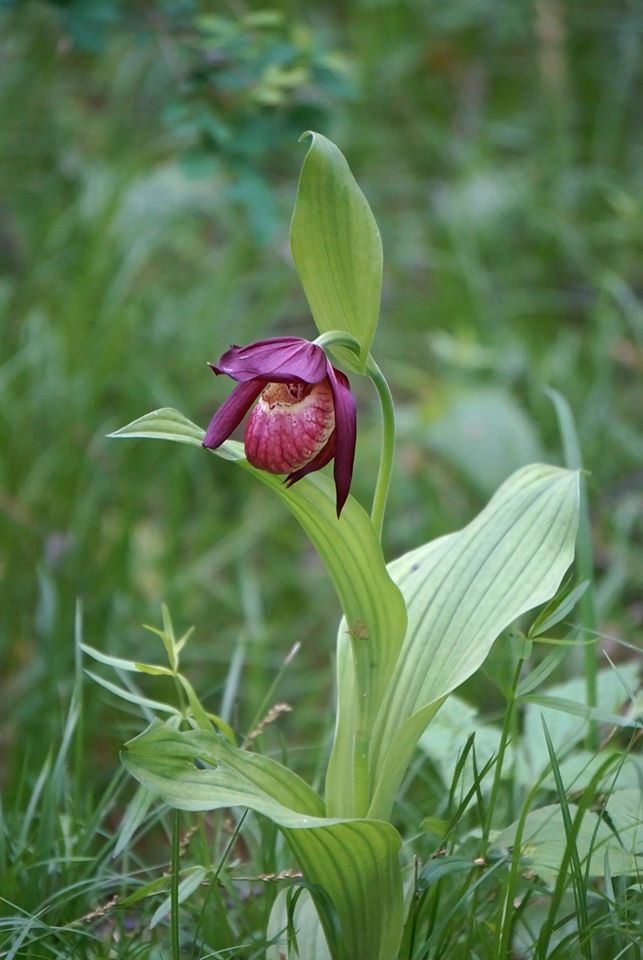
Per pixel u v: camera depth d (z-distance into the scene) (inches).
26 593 59.7
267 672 60.7
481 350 80.0
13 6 59.5
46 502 65.1
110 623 58.9
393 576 47.1
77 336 74.8
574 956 44.6
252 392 43.3
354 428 42.8
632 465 72.9
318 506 43.6
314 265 43.4
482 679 58.7
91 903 47.3
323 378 42.8
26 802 52.6
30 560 60.5
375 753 45.7
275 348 42.9
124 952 45.8
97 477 66.5
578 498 46.1
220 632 63.4
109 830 53.4
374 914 44.7
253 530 69.9
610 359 79.5
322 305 43.8
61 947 46.4
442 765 48.9
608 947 46.1
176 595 61.1
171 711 45.3
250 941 46.6
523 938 46.6
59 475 66.1
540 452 71.4
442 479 74.5
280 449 42.9
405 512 72.4
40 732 54.4
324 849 43.8
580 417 75.7
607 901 44.6
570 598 44.8
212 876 46.0
